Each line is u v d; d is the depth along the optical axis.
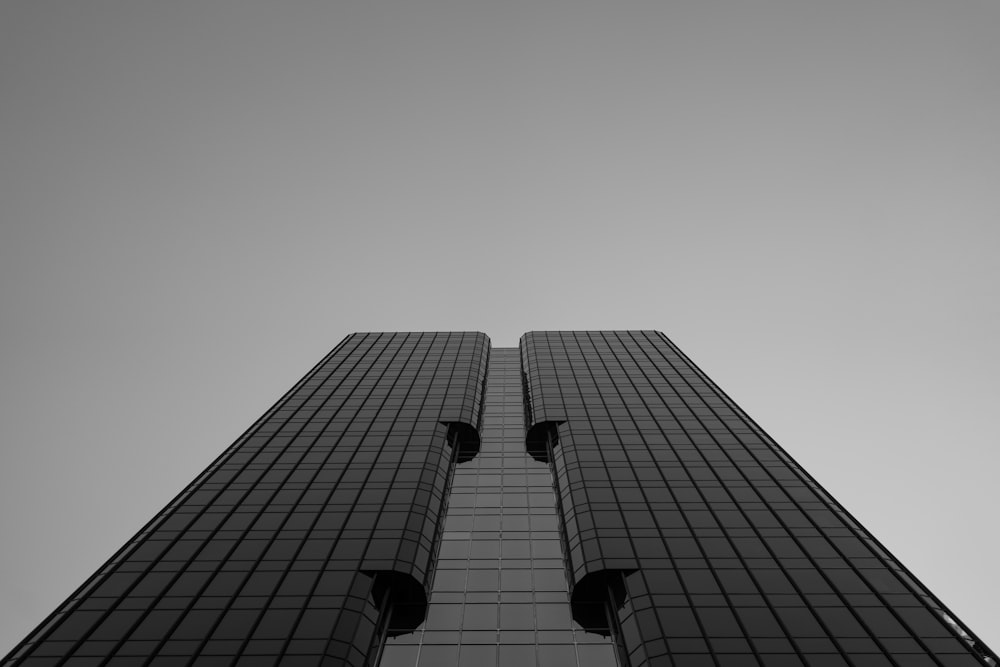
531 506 51.28
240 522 43.03
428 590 40.12
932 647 32.03
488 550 45.69
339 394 65.12
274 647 32.22
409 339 84.75
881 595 35.81
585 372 71.00
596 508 44.59
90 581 38.22
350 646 33.06
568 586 41.25
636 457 51.62
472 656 35.75
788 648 32.03
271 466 50.50
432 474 49.75
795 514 43.91
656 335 85.00
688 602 35.38
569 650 36.06
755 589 36.34
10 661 31.56
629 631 34.59
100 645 32.34
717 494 46.25
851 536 41.44
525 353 79.50
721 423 57.84
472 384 68.31
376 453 52.53
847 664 31.05
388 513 43.88
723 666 31.03
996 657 32.25
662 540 41.00
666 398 63.50
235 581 37.06
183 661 31.36
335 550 39.91
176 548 40.31
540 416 60.19
